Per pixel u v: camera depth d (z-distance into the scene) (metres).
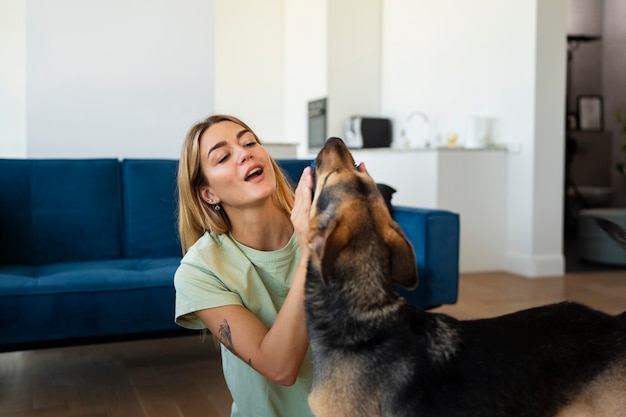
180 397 2.67
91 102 4.07
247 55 9.62
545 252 5.49
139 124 4.20
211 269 1.50
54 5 3.95
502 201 5.73
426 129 7.11
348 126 8.00
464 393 1.10
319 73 8.29
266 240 1.62
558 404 1.15
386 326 1.15
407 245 1.19
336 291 1.18
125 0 4.12
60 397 2.67
